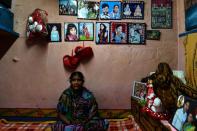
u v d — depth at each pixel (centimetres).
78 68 389
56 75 392
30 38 386
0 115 390
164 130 242
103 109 392
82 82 353
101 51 390
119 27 388
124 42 389
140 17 388
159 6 388
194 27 308
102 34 388
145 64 391
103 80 392
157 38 389
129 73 391
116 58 391
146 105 295
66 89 363
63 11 388
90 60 390
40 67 392
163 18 388
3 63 392
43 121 390
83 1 388
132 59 391
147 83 323
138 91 361
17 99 393
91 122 328
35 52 391
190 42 310
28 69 393
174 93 273
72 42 388
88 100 350
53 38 388
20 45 391
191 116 216
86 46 389
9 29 366
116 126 361
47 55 391
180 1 376
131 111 391
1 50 391
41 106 393
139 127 335
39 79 393
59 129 325
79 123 329
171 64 389
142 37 388
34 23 365
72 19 389
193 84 295
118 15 388
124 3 388
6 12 354
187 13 327
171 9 388
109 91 391
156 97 285
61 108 343
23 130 350
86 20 388
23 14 391
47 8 389
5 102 393
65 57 387
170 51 390
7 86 393
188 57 314
